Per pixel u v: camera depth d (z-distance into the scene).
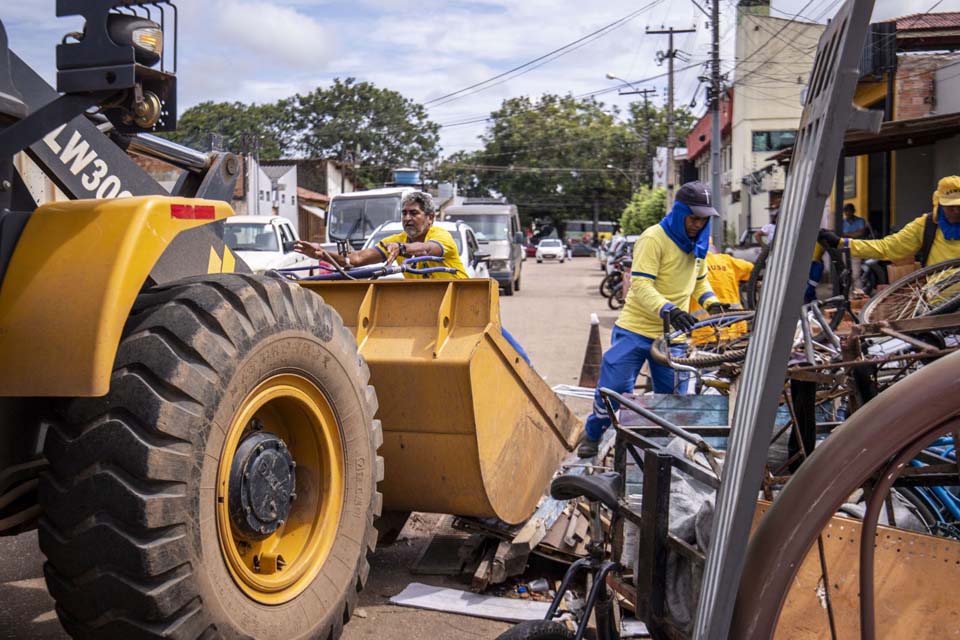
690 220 6.14
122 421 2.84
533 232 89.12
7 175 3.10
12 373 2.85
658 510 2.48
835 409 4.35
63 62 2.91
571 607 4.29
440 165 90.44
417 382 4.49
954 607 2.51
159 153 4.16
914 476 3.16
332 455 3.75
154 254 3.04
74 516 2.84
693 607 2.43
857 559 2.58
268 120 88.19
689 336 5.68
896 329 3.59
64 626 3.05
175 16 3.11
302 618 3.51
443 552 5.08
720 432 3.64
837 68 1.75
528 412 5.05
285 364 3.40
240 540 3.34
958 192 6.45
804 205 1.79
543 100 91.50
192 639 2.96
